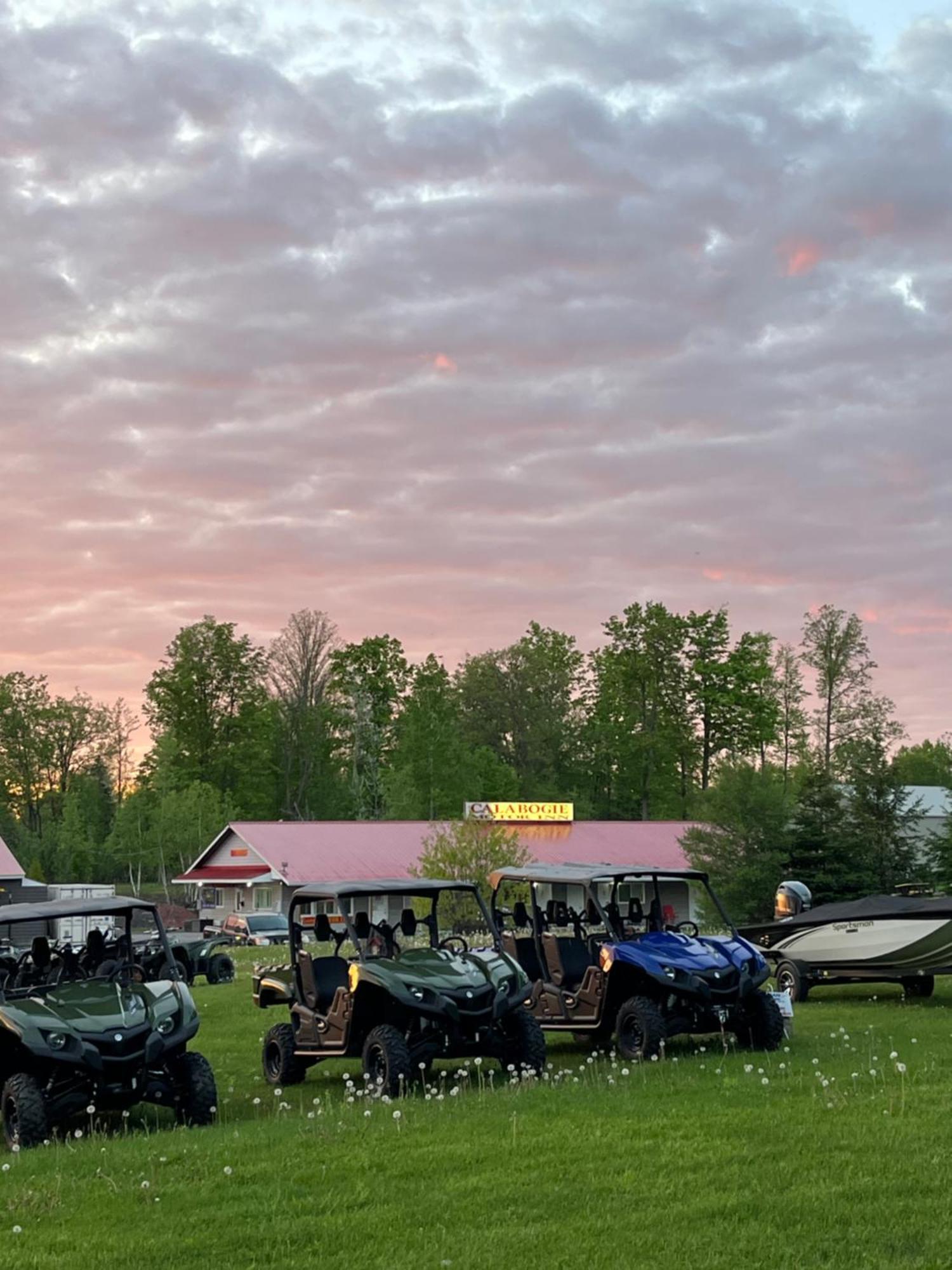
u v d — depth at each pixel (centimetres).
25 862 9494
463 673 10900
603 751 9894
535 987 1543
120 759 11256
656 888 1609
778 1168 862
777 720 8638
